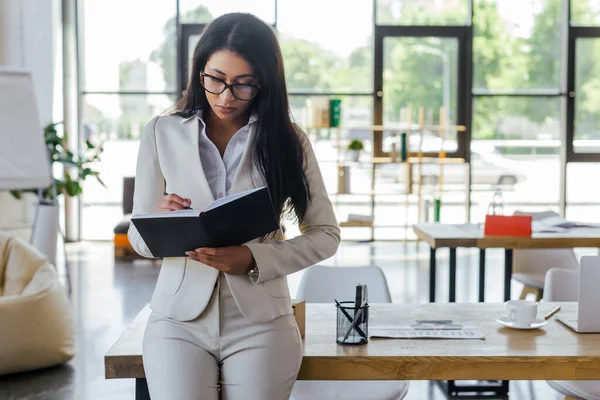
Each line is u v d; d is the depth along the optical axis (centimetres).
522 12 1038
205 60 220
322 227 229
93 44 1034
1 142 455
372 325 268
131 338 246
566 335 257
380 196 1052
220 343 211
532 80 1044
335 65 1046
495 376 233
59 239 1020
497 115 1048
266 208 203
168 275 216
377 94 1041
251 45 213
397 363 231
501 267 854
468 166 1044
